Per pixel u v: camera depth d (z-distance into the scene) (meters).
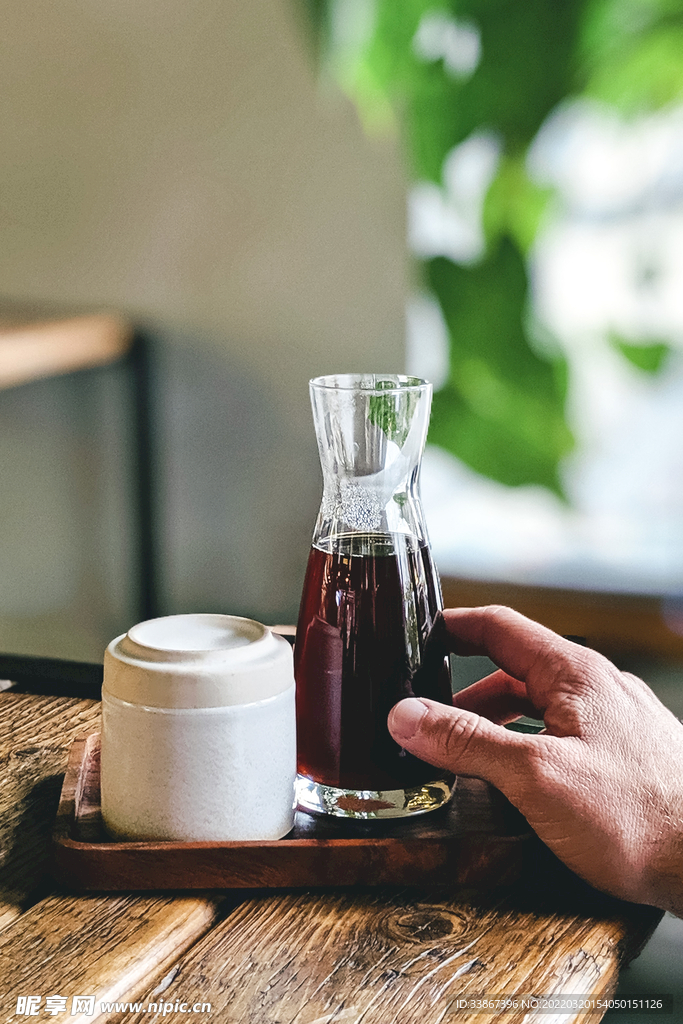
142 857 0.61
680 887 0.62
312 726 0.68
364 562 0.67
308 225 2.02
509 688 0.79
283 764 0.64
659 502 1.91
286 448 2.14
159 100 2.04
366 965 0.56
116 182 2.10
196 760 0.62
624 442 1.90
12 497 2.33
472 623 0.75
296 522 2.17
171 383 2.18
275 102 1.97
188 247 2.09
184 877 0.62
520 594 1.94
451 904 0.62
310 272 2.04
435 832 0.65
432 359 2.02
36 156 2.14
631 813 0.61
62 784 0.74
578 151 1.57
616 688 0.67
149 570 2.27
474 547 2.03
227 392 2.15
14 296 2.23
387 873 0.63
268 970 0.55
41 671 0.96
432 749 0.63
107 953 0.56
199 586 2.27
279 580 2.21
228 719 0.61
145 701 0.61
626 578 1.91
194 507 2.23
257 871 0.62
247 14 1.93
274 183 2.01
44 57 2.08
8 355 1.76
